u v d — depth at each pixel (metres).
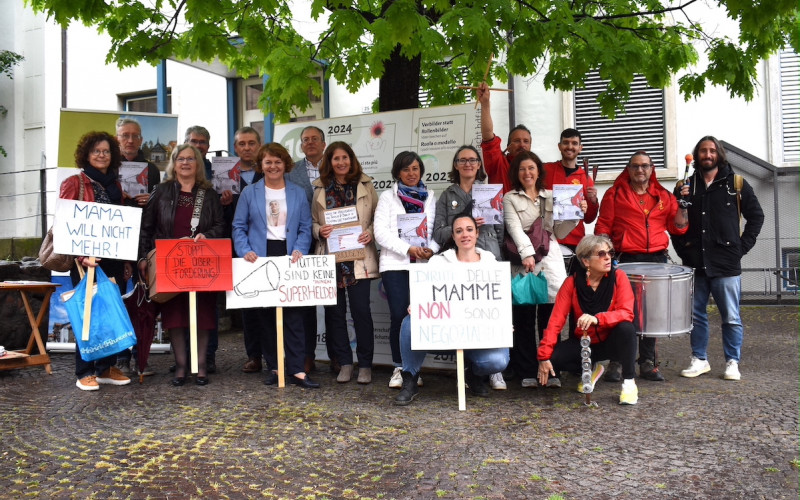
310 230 7.25
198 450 5.08
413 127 7.84
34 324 7.85
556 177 7.41
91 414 6.02
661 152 13.14
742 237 7.25
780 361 8.04
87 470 4.70
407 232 6.83
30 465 4.79
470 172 6.84
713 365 8.02
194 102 13.89
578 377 7.34
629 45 6.89
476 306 6.36
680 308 6.60
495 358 6.42
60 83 15.01
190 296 6.91
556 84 9.01
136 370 7.84
